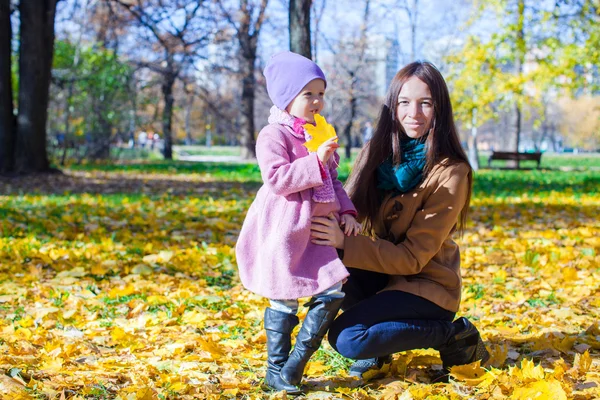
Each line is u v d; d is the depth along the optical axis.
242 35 27.17
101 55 23.91
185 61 25.44
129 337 3.63
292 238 2.63
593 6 18.34
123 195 11.45
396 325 2.75
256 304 4.53
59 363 3.03
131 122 26.11
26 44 15.94
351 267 3.01
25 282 5.02
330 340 2.82
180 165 24.62
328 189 2.73
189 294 4.60
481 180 16.80
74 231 7.22
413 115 2.85
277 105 2.82
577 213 9.55
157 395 2.68
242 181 16.30
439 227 2.83
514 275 5.56
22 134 16.08
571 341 3.49
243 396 2.72
